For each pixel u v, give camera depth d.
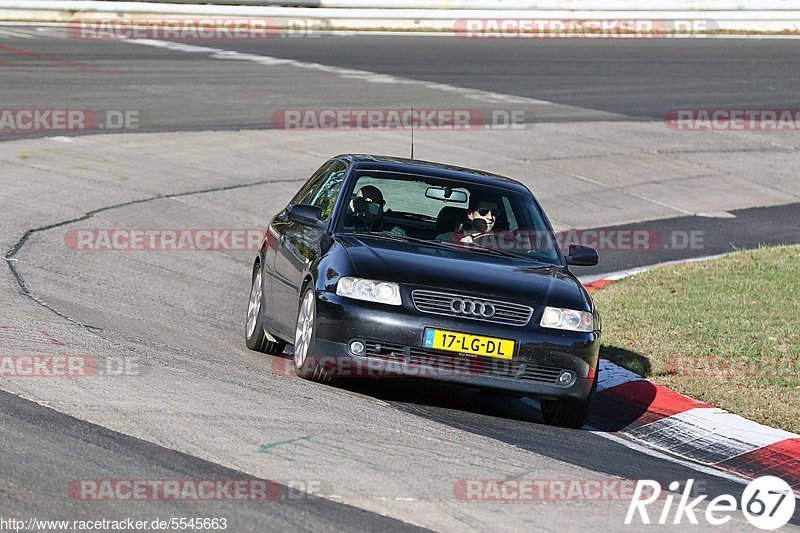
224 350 34.06
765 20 137.75
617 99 97.12
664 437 30.56
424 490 21.48
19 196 53.78
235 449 22.66
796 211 71.62
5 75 84.94
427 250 30.88
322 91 90.31
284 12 124.56
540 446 27.00
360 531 19.05
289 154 70.88
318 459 22.58
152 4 120.88
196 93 85.62
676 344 38.94
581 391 29.14
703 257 58.16
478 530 19.70
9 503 18.86
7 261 42.41
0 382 25.50
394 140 76.81
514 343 28.47
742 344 38.91
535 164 75.12
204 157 67.62
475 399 32.78
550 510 21.28
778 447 29.58
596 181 73.19
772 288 47.94
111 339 31.73
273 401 26.88
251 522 18.98
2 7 117.62
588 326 29.31
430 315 28.31
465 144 78.00
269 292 34.44
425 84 96.56
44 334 30.92
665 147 83.38
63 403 24.47
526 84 100.19
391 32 127.31
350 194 32.69
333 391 29.50
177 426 23.70
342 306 28.45
